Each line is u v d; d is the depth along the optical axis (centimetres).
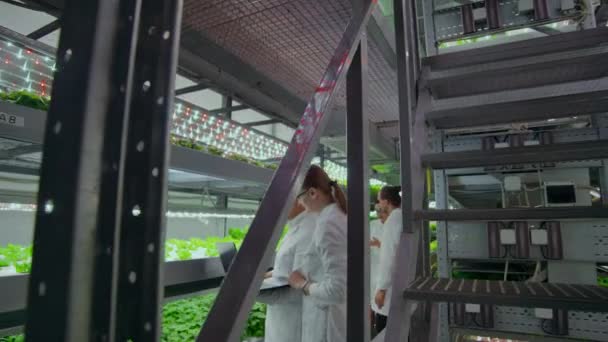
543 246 235
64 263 39
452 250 257
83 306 40
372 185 504
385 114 436
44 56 185
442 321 246
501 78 175
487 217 114
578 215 103
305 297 186
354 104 100
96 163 43
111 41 45
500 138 258
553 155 136
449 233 259
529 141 247
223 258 200
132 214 49
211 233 490
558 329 222
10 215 309
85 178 41
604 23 327
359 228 94
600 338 214
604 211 101
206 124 251
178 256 216
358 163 97
